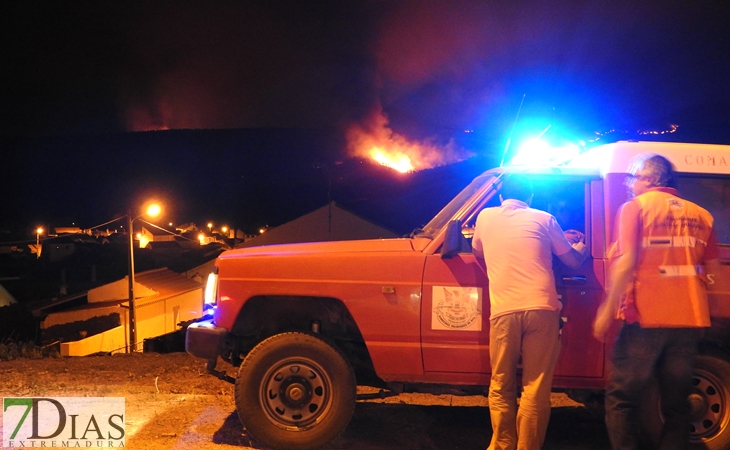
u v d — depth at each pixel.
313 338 4.55
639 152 4.59
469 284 4.46
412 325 4.49
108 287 29.47
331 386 4.52
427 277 4.49
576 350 4.41
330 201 25.08
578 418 5.63
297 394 4.52
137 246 48.53
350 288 4.55
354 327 4.86
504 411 4.03
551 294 4.01
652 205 3.74
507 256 4.04
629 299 3.74
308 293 4.58
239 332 4.95
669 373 3.77
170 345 19.34
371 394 4.77
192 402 5.64
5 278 37.19
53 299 31.14
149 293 28.66
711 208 4.62
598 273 4.44
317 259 4.64
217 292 4.71
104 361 7.90
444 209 5.14
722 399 4.36
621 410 3.81
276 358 4.52
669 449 3.77
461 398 6.29
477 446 4.76
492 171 4.90
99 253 44.31
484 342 4.43
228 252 4.96
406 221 25.17
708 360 4.34
